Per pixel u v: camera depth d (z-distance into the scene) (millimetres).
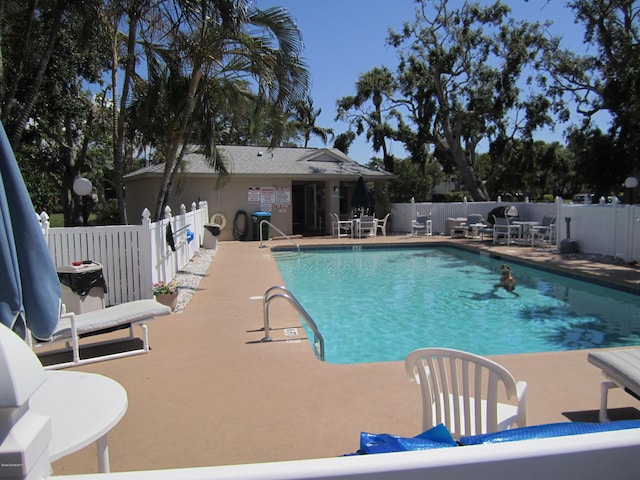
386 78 25531
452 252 16438
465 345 6801
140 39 10484
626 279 9461
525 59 22938
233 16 8578
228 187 19156
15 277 2014
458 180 43312
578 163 21609
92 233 7418
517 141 26469
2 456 1030
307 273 12680
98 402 2193
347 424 3613
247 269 11531
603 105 19547
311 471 1068
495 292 10164
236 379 4559
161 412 3867
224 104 11867
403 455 1128
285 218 20047
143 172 17406
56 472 3014
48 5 9312
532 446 1168
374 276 12180
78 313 6039
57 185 20578
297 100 10383
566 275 11008
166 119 10781
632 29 17250
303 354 5277
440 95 24000
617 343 6770
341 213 23328
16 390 1033
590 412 3773
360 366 4871
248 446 3314
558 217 14445
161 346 5625
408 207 21406
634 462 1202
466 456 1128
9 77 11594
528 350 6543
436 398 2809
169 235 9242
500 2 22688
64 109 13992
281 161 21469
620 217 11992
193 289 9047
